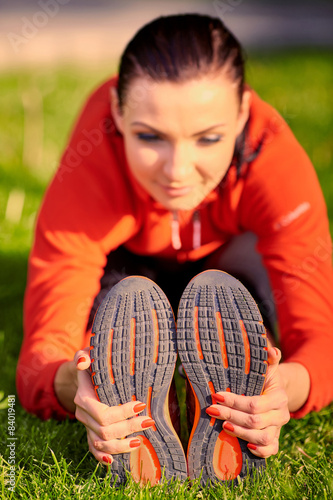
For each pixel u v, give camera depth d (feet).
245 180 5.41
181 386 5.92
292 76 15.98
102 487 4.43
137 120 4.54
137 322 4.13
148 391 4.14
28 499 4.44
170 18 4.96
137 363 4.09
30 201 9.82
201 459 4.29
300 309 5.29
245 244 5.94
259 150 5.38
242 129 5.25
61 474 4.57
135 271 6.23
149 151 4.64
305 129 12.17
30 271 5.57
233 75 4.67
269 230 5.53
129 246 6.09
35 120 13.34
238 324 4.07
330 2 27.99
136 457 4.31
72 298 5.32
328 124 12.45
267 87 15.02
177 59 4.49
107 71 17.69
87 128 5.61
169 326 4.17
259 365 4.05
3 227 9.01
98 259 5.61
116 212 5.53
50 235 5.49
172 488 4.30
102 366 4.06
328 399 5.11
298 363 4.96
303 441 5.26
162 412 4.18
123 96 4.81
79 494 4.36
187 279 6.31
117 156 5.42
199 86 4.44
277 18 24.88
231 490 4.37
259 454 4.24
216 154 4.68
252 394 4.14
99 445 4.18
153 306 4.19
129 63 4.70
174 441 4.22
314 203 5.48
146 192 5.40
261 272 5.86
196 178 4.78
